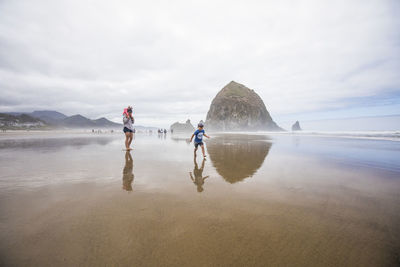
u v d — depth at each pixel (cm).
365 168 464
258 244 170
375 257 154
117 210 229
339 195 284
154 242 171
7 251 155
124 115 795
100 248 162
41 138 1664
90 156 630
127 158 597
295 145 1048
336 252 159
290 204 251
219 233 185
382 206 246
